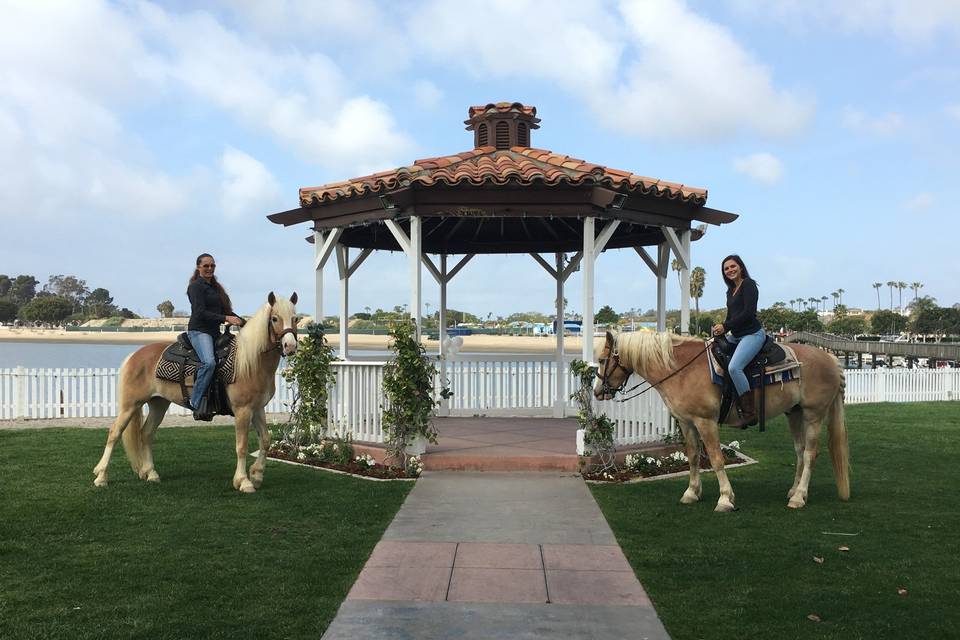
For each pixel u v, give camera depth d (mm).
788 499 7992
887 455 10898
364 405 10055
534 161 10977
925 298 131875
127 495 7887
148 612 4676
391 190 9773
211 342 8172
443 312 14078
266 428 8570
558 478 8867
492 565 5699
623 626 4547
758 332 7496
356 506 7473
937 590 5164
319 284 11188
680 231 11188
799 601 4941
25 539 6234
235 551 5961
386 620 4617
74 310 188375
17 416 15625
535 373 14219
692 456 7801
